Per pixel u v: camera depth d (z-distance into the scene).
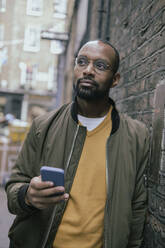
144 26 1.92
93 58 1.38
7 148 6.57
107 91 1.43
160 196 1.48
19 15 21.45
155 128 1.60
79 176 1.39
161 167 1.48
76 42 7.84
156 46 1.68
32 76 21.78
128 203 1.37
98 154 1.41
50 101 22.02
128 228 1.38
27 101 21.80
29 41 21.67
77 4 8.02
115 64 1.44
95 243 1.35
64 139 1.44
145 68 1.85
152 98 1.69
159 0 1.67
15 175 1.50
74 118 1.47
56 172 1.14
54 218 1.37
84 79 1.38
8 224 4.02
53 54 21.81
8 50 21.58
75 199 1.37
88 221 1.34
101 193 1.38
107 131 1.46
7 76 21.62
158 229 1.49
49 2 21.00
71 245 1.35
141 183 1.48
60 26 14.28
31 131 1.52
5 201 5.30
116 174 1.39
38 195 1.18
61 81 11.11
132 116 2.10
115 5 3.00
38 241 1.40
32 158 1.49
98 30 3.85
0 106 21.75
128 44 2.31
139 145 1.46
